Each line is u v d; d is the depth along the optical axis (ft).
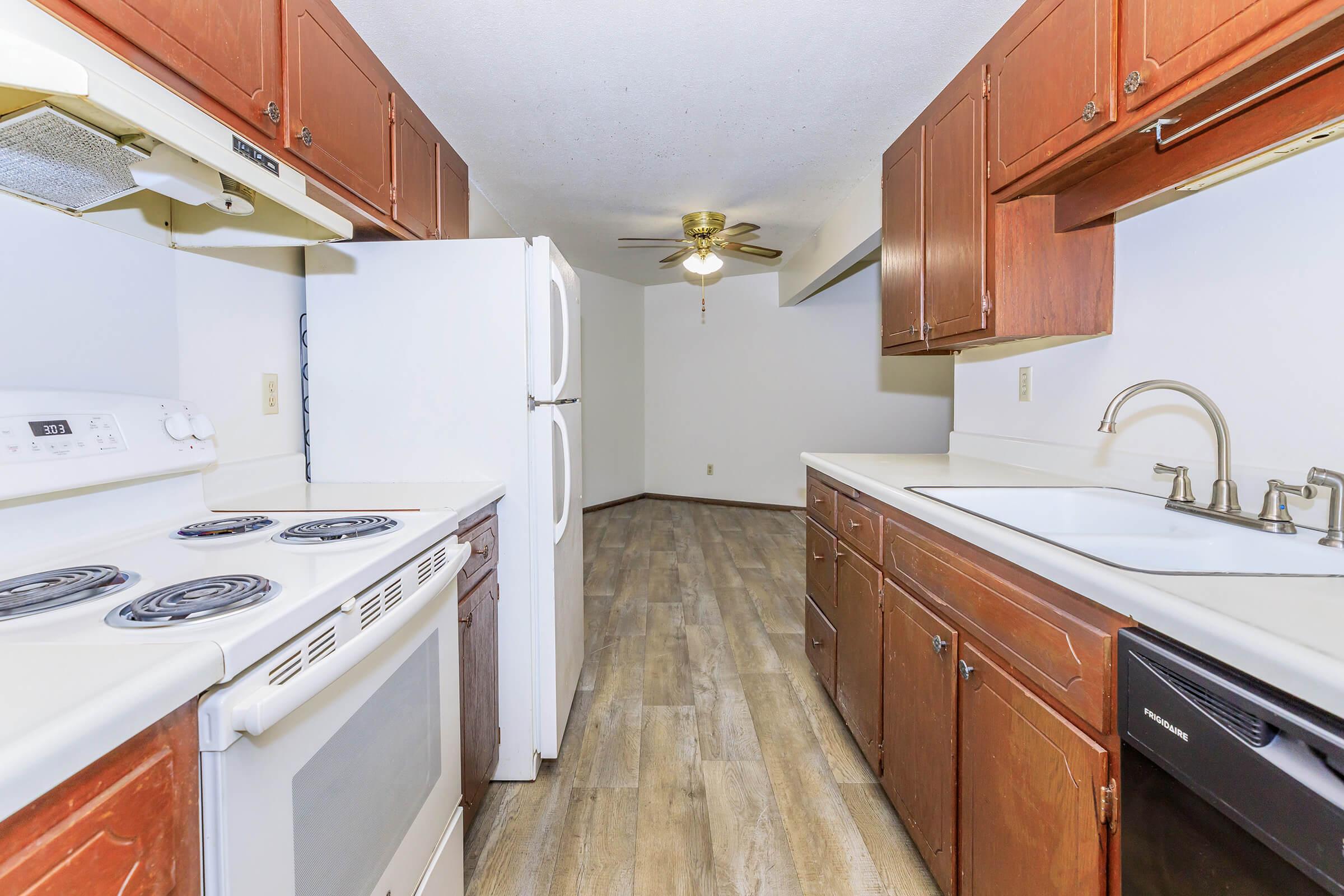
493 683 5.28
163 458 3.69
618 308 18.94
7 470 2.81
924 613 4.31
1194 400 4.20
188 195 3.40
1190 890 2.08
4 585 2.50
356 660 2.47
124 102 2.37
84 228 3.60
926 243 6.37
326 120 4.56
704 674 7.80
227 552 3.08
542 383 5.48
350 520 3.77
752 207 11.28
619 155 8.66
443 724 3.76
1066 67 4.11
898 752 4.76
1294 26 2.61
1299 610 2.06
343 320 5.41
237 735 1.92
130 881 1.63
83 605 2.27
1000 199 4.99
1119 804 2.44
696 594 11.02
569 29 5.61
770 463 18.63
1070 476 5.47
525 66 6.22
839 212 11.20
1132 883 2.37
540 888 4.36
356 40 5.07
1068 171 4.33
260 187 3.29
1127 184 4.14
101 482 3.26
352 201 5.03
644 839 4.85
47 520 3.06
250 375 5.07
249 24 3.68
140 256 4.01
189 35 3.18
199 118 3.13
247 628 2.03
